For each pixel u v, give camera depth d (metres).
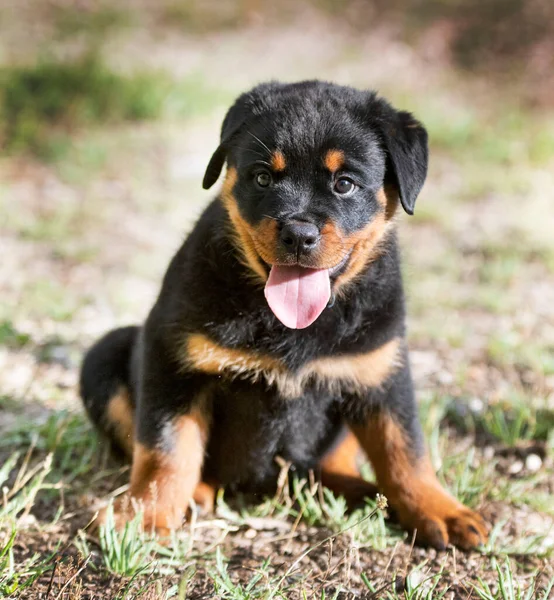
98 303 7.68
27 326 7.09
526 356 6.79
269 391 4.32
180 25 20.25
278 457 4.60
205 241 4.32
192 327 4.18
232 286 4.22
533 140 13.23
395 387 4.40
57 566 3.73
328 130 4.15
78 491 4.72
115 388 4.92
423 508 4.33
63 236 9.28
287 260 4.01
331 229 4.04
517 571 4.07
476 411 5.88
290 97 4.36
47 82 14.09
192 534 4.17
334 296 4.24
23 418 5.48
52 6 20.61
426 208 10.38
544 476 5.05
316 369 4.29
